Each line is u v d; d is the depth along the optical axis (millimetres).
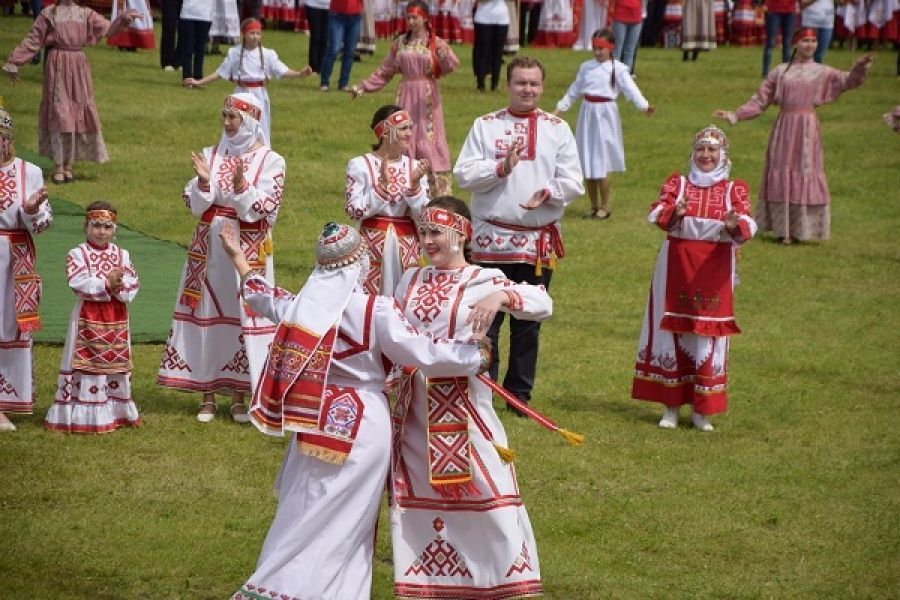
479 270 7574
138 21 30406
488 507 7273
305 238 17266
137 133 22516
